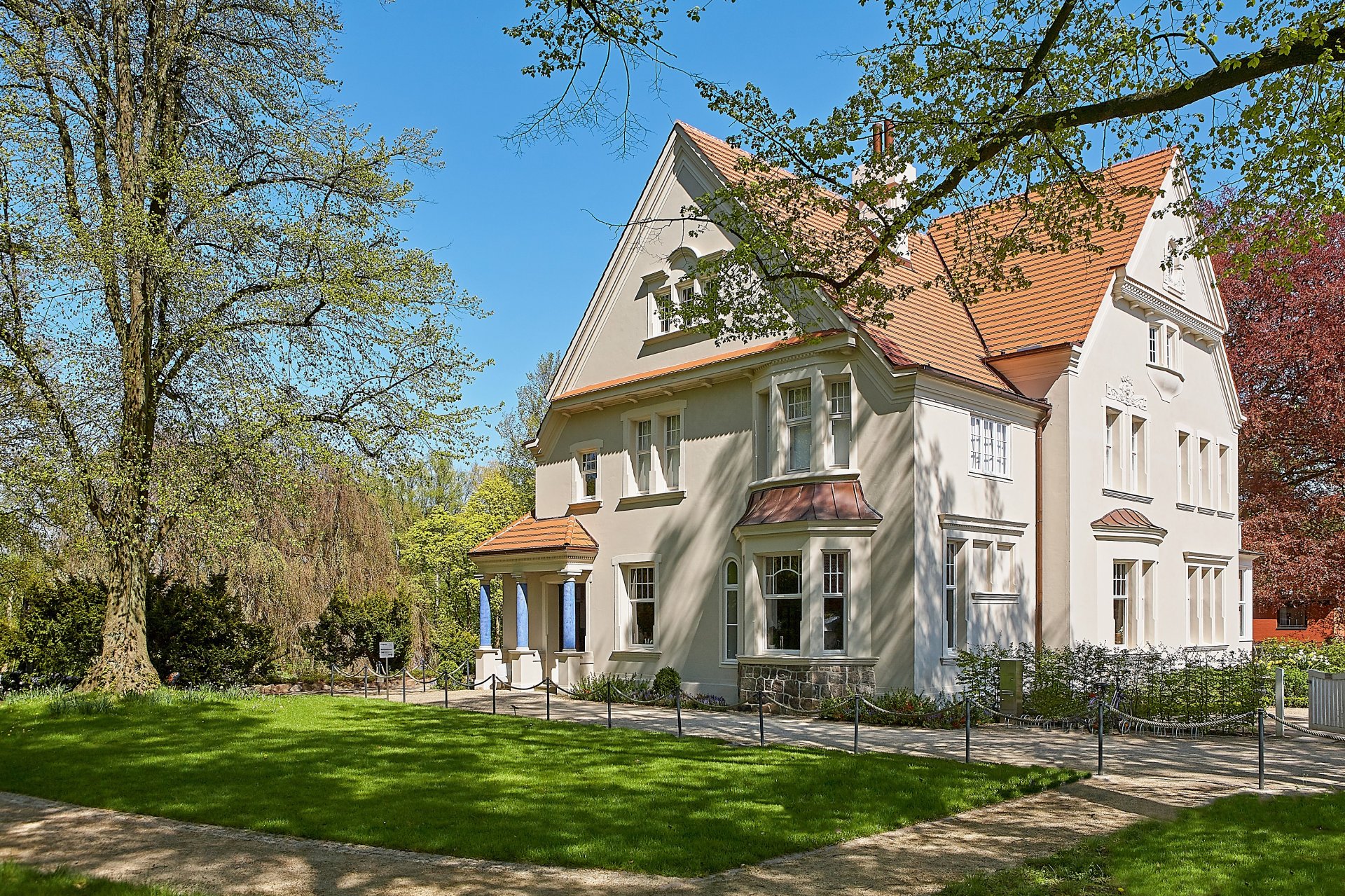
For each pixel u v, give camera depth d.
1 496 21.55
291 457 21.36
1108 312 24.95
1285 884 8.63
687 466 24.81
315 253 21.94
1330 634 39.84
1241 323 37.53
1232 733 18.31
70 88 21.50
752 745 16.12
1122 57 14.60
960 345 24.06
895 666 20.36
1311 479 37.78
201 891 8.20
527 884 8.48
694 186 25.38
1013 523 22.81
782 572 21.92
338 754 14.79
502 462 54.72
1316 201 14.07
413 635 36.94
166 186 21.23
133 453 20.67
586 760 14.34
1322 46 12.22
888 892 8.41
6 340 20.25
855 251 22.81
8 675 23.55
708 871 8.91
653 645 25.22
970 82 15.52
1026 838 10.35
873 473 21.23
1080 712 18.91
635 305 26.84
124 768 13.78
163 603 25.19
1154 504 26.44
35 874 8.44
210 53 22.61
